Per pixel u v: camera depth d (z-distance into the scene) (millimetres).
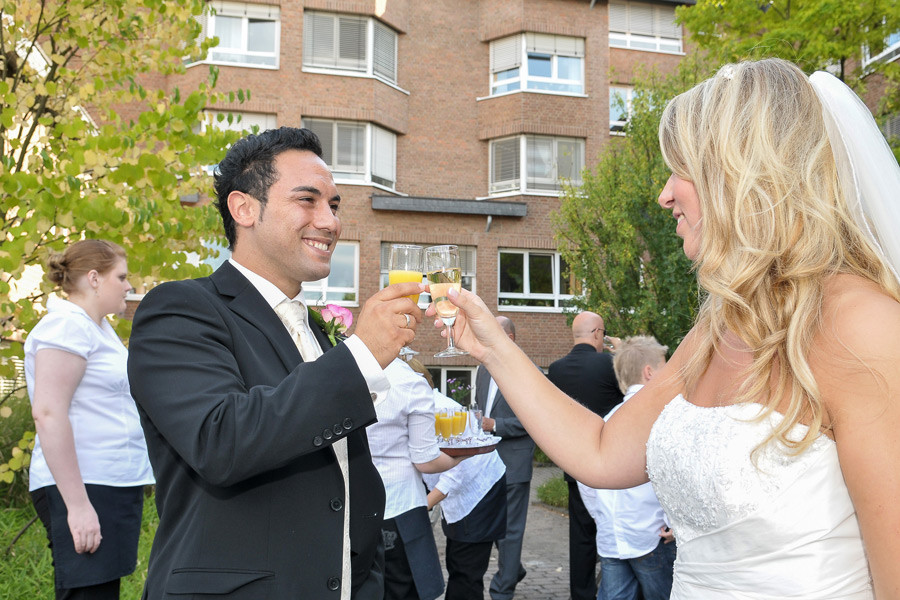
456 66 18484
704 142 1546
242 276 1949
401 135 17953
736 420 1457
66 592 2891
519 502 5750
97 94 5438
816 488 1362
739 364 1554
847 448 1246
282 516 1688
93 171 4570
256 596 1623
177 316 1732
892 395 1199
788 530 1367
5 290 4199
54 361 2854
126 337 4570
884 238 1472
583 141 18562
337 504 1761
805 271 1379
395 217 17266
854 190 1456
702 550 1503
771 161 1447
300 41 16844
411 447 3525
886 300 1303
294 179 1921
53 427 2797
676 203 1696
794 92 1500
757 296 1462
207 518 1668
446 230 17562
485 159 18453
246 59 16656
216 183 2021
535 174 18172
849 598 1344
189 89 16156
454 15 18609
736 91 1538
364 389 1598
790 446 1346
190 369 1647
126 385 3100
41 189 4297
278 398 1565
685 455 1516
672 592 1626
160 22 5590
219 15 16562
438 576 3529
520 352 2082
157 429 1738
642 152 12391
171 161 4875
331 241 1973
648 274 11570
